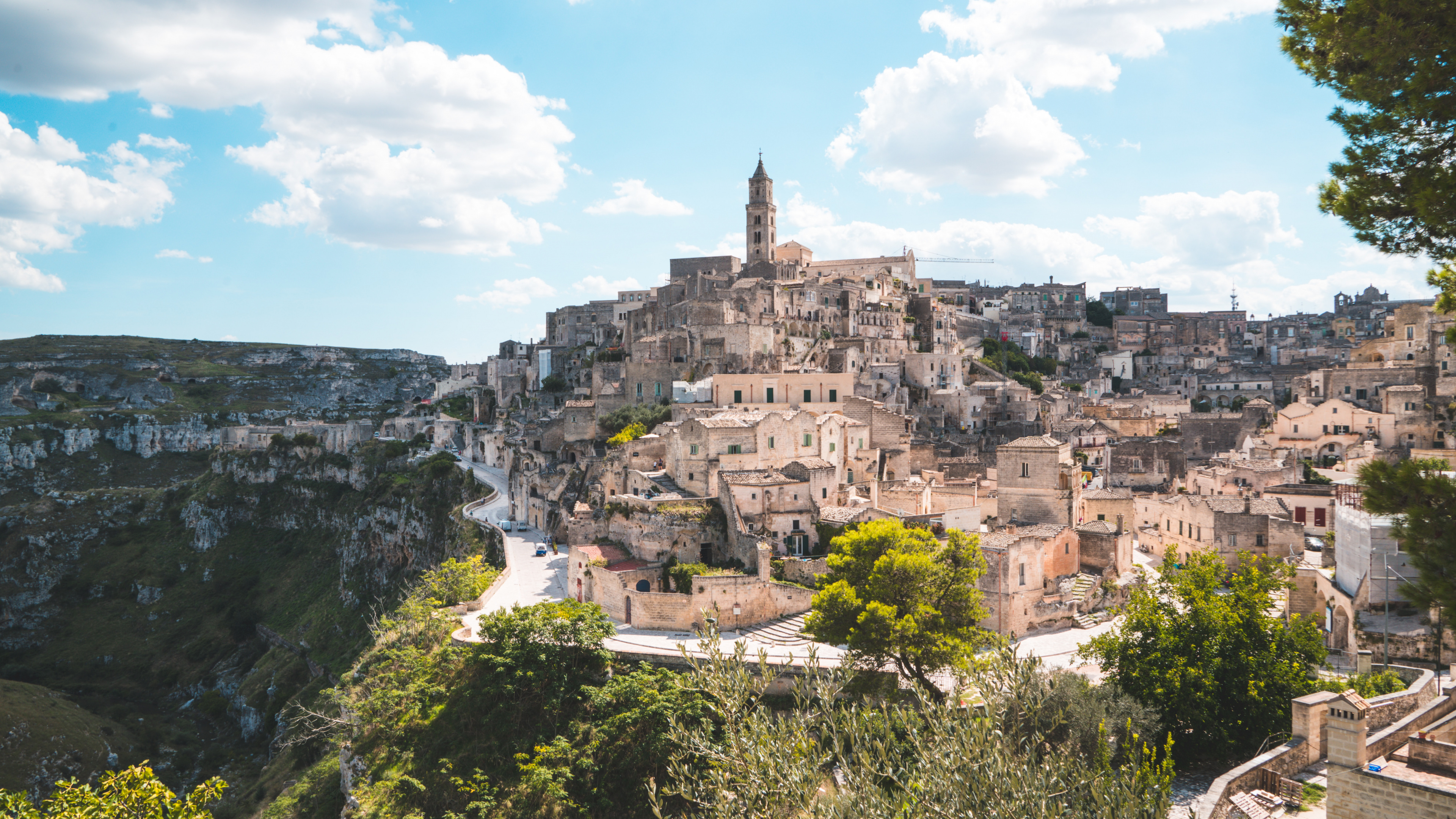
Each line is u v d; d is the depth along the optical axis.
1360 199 25.67
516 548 114.75
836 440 102.50
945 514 87.38
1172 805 34.78
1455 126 23.95
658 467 108.19
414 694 71.81
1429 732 36.41
